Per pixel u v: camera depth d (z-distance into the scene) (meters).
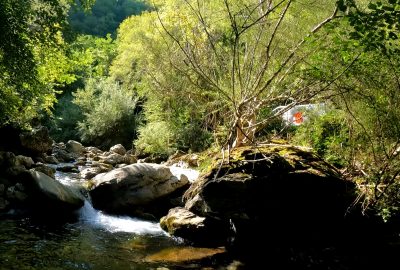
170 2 8.72
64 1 8.63
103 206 8.23
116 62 17.81
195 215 6.84
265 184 5.57
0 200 7.43
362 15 3.39
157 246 6.13
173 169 10.63
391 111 5.33
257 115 7.50
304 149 6.48
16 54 7.11
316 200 5.82
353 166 6.26
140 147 15.77
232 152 6.17
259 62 6.79
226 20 7.12
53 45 8.12
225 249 6.05
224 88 6.77
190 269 5.17
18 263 4.94
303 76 5.78
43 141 13.16
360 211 5.66
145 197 8.16
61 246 5.82
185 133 14.32
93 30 36.94
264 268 5.34
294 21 6.76
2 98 8.28
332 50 4.68
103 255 5.55
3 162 8.85
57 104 25.48
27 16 7.32
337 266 5.44
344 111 6.01
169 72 9.95
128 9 40.31
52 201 7.43
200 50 7.39
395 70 4.79
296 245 6.04
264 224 6.02
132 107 20.72
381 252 5.62
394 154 5.48
